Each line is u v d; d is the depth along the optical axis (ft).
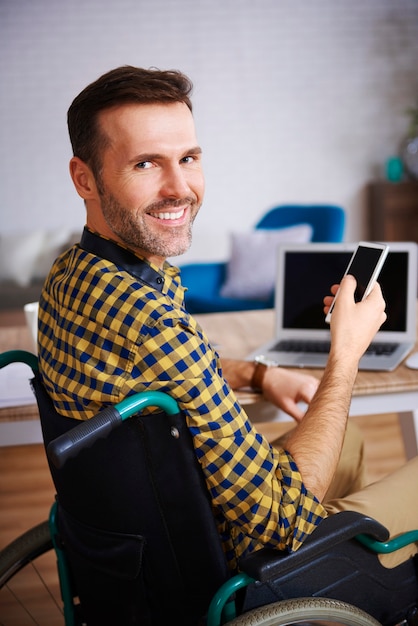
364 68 20.24
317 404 4.39
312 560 4.40
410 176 20.21
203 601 4.23
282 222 16.19
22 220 19.66
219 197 20.21
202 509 3.99
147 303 3.75
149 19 19.35
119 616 4.44
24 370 6.84
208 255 18.95
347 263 7.37
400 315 7.14
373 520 4.36
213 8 19.53
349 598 4.63
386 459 10.55
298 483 4.05
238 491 3.90
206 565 4.12
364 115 20.39
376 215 20.22
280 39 19.86
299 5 19.80
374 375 6.33
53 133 19.47
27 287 17.66
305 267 7.51
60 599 7.35
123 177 3.92
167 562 4.15
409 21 20.24
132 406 3.60
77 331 3.91
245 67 19.81
